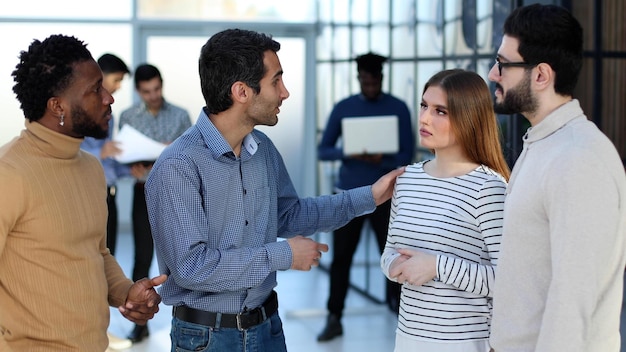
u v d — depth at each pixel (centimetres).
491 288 195
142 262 442
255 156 218
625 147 372
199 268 196
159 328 471
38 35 766
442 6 437
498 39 370
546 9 170
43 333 178
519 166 176
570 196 157
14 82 182
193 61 796
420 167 216
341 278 447
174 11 788
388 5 512
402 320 208
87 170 192
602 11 363
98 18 776
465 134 204
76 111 180
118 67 429
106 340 193
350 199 231
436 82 208
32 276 176
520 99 173
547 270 166
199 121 210
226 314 208
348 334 459
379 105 468
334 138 476
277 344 224
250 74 202
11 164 173
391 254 212
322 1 652
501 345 174
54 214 177
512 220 170
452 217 202
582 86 365
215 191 205
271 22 794
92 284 186
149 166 421
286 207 237
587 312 156
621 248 162
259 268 200
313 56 804
